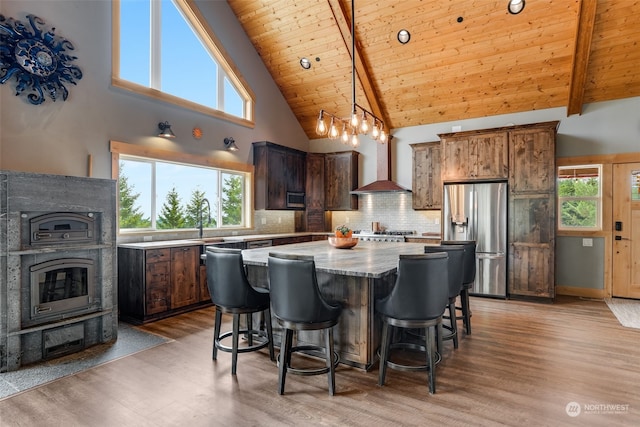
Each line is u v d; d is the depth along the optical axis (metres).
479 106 5.89
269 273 2.49
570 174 5.43
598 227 5.28
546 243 4.93
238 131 5.98
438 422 2.08
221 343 3.41
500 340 3.43
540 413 2.17
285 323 2.43
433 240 5.88
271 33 5.93
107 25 4.18
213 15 5.50
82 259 3.25
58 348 3.06
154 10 4.75
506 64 5.13
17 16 3.46
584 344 3.31
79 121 3.91
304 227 7.22
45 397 2.37
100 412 2.19
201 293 4.71
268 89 6.65
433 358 2.44
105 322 3.38
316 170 7.22
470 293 5.35
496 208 5.16
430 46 5.23
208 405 2.27
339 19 5.23
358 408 2.24
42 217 2.98
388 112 6.52
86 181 3.27
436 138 6.42
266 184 6.22
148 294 4.02
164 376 2.68
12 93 3.43
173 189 5.07
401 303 2.38
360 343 2.80
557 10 4.35
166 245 4.21
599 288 5.21
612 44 4.40
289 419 2.12
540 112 5.59
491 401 2.31
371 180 7.06
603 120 5.15
